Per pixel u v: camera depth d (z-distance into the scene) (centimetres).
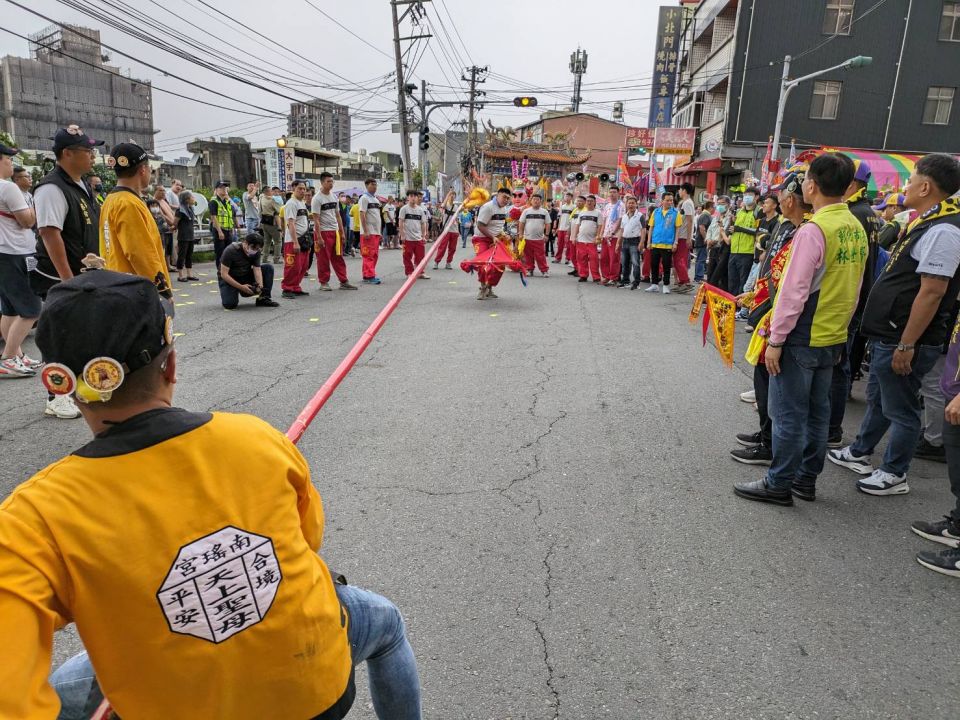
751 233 941
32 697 98
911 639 268
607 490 390
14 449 434
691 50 3456
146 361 116
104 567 107
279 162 3347
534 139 5953
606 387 585
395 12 2519
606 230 1235
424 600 284
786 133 2702
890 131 2681
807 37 2628
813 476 383
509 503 371
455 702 230
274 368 630
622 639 263
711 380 614
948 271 340
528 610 279
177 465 114
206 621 114
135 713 115
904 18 2594
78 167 461
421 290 1145
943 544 337
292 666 121
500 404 533
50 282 501
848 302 349
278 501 124
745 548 331
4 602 97
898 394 379
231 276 928
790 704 233
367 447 444
